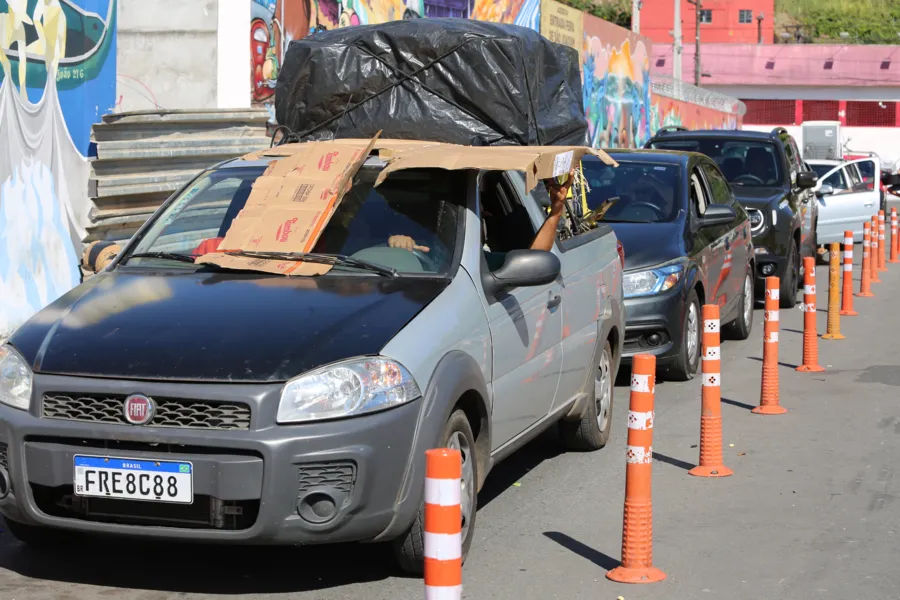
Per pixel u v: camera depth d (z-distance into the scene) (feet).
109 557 19.11
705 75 224.53
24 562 18.80
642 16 260.01
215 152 43.27
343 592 17.44
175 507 16.19
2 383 17.19
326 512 16.12
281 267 19.36
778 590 17.89
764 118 227.20
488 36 27.89
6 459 16.84
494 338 19.54
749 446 27.61
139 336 17.11
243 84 49.73
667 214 37.04
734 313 42.68
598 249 26.21
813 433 28.94
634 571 18.28
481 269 19.90
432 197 20.51
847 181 76.18
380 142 22.35
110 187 39.24
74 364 16.71
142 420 16.12
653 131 133.59
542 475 24.75
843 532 20.84
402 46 28.14
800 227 54.80
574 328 23.86
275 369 16.22
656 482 24.39
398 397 16.60
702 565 19.04
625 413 31.50
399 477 16.58
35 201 36.60
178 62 48.19
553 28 94.68
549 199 25.00
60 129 38.34
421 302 18.12
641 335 34.12
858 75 221.87
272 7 52.75
